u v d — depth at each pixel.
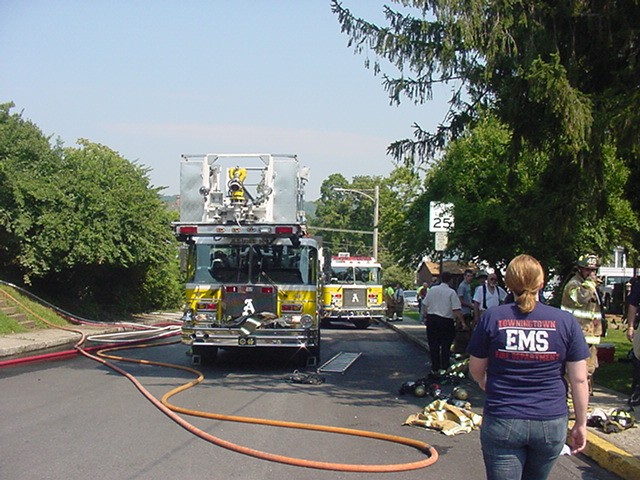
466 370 12.91
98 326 24.53
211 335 13.67
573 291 10.13
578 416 4.26
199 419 9.12
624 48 10.23
